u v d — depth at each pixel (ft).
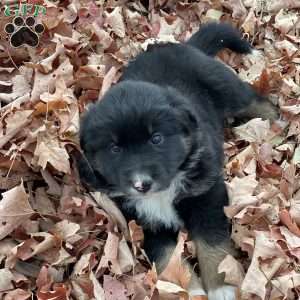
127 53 3.06
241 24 3.42
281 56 3.20
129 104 2.08
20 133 2.31
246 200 2.28
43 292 1.95
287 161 2.65
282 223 2.28
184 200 2.26
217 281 2.15
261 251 2.11
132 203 2.26
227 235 2.25
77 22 3.13
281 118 2.86
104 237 2.19
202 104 2.60
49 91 2.56
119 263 2.11
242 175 2.51
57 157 2.22
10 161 2.21
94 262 2.09
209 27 3.03
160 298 1.99
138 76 2.61
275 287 2.05
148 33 3.30
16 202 2.08
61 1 3.20
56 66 2.73
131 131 2.05
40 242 2.09
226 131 2.79
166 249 2.23
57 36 2.85
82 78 2.70
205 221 2.26
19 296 1.96
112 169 2.11
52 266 2.06
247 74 3.09
